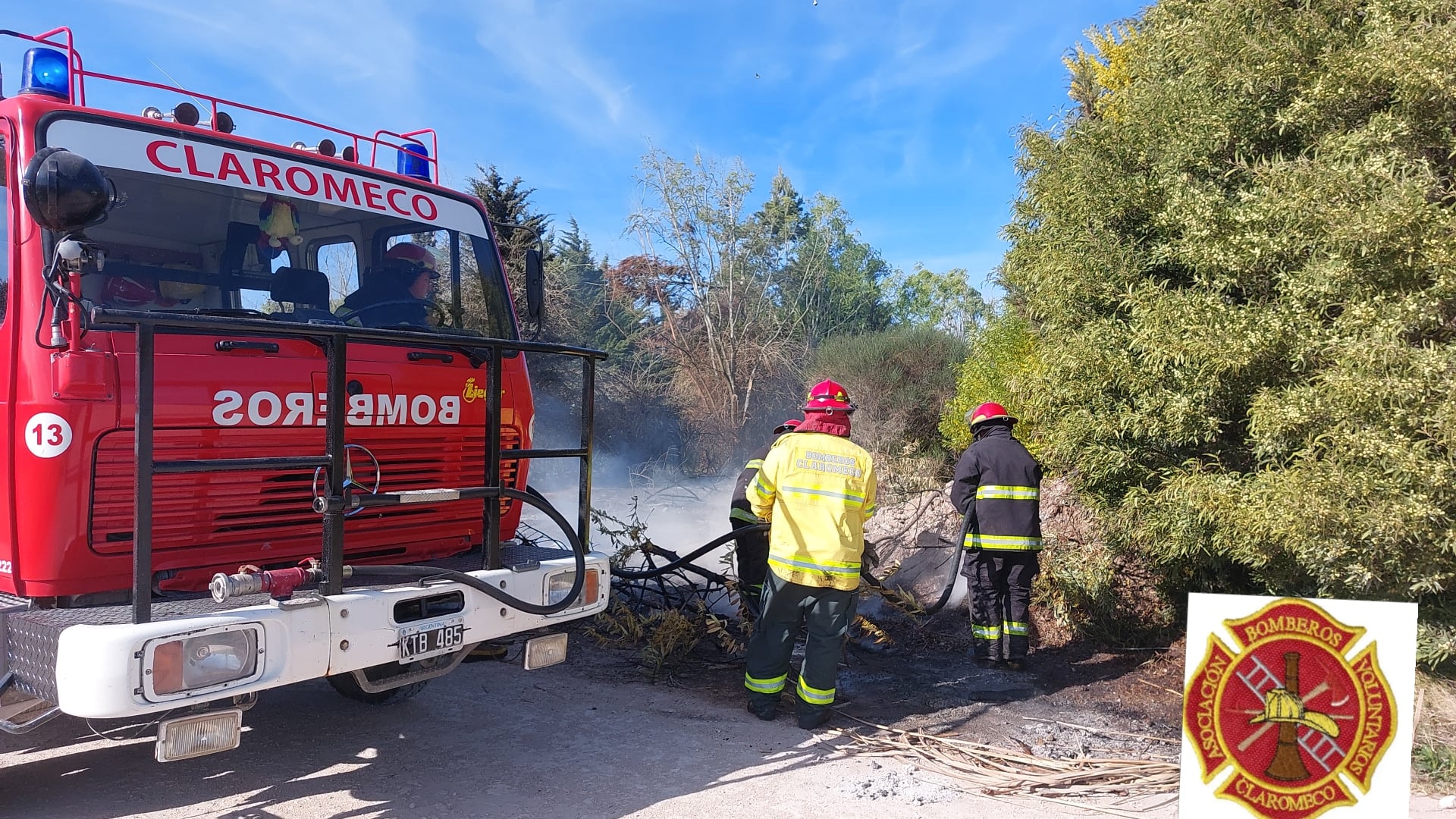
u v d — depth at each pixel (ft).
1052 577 21.62
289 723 15.62
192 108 13.43
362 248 14.90
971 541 19.31
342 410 11.30
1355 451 14.01
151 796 12.53
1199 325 16.17
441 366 14.20
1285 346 15.60
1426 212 13.87
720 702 17.13
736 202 74.43
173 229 12.62
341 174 14.85
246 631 10.29
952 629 21.50
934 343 51.47
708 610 20.86
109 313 9.52
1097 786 13.37
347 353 12.94
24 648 10.19
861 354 51.39
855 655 20.02
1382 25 15.34
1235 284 16.94
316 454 12.75
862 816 12.25
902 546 25.61
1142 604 20.93
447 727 15.55
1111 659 19.62
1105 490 19.54
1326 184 14.66
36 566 10.73
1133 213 19.03
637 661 19.52
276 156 14.05
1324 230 14.82
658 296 74.59
